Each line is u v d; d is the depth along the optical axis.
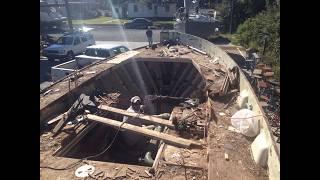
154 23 45.06
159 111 14.23
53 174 7.02
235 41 28.36
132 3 52.47
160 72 17.02
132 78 16.16
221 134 8.51
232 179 6.56
